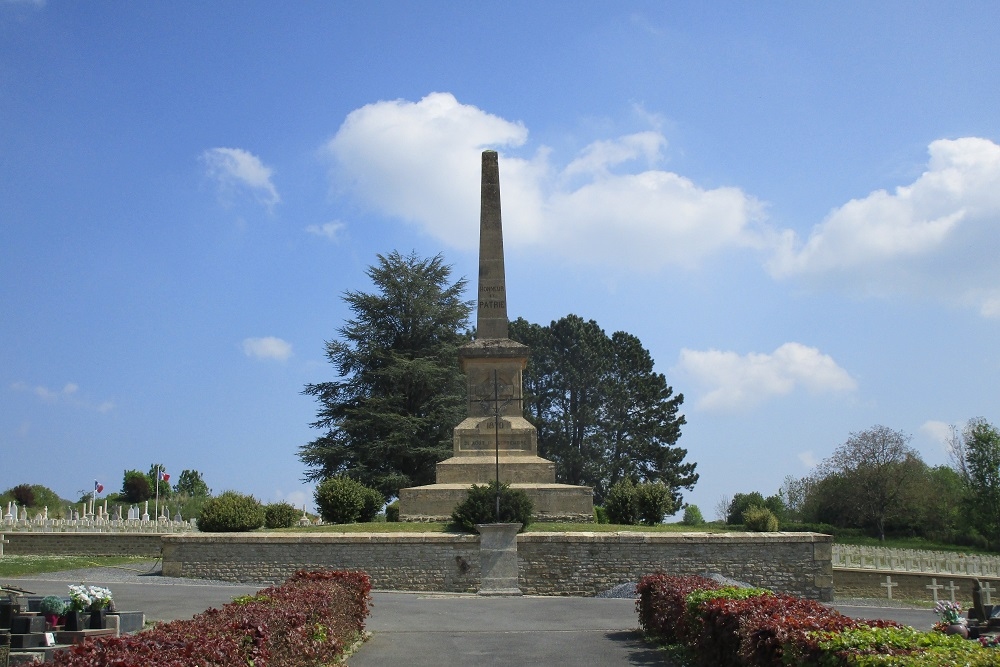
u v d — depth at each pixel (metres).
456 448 38.59
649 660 16.11
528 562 30.08
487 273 40.78
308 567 30.25
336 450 56.72
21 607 16.41
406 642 18.14
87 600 16.73
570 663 15.83
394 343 61.41
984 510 66.75
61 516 58.94
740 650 12.46
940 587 37.03
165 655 10.13
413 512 35.97
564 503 35.75
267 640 12.34
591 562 30.17
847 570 37.69
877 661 9.26
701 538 30.55
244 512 33.25
